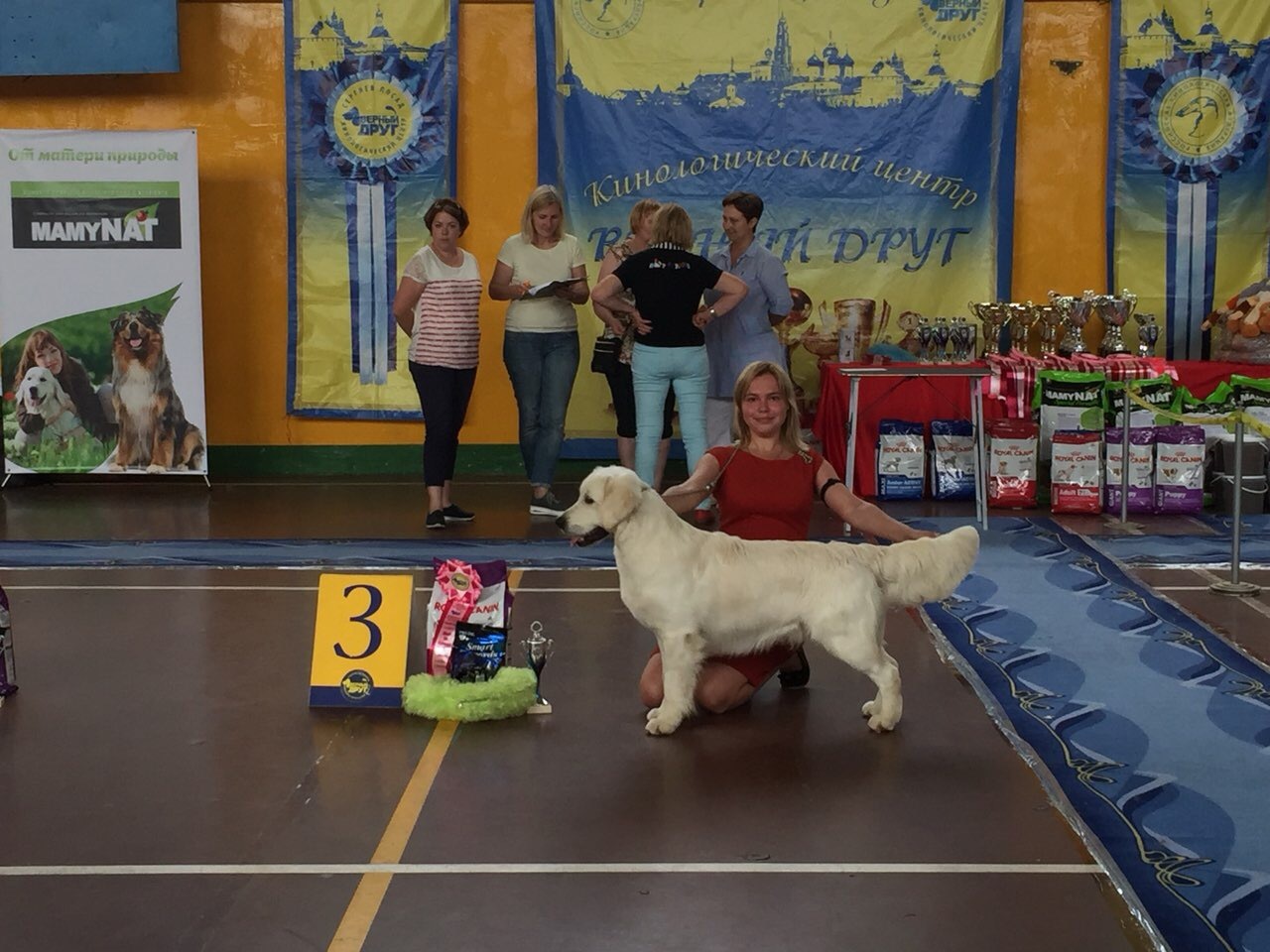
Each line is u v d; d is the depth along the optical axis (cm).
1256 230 923
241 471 970
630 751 404
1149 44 909
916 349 934
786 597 408
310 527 770
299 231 941
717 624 409
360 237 941
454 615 451
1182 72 909
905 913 297
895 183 923
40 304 881
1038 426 826
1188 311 929
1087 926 291
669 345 721
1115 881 310
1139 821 345
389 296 945
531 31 929
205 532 756
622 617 564
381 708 445
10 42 888
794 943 284
